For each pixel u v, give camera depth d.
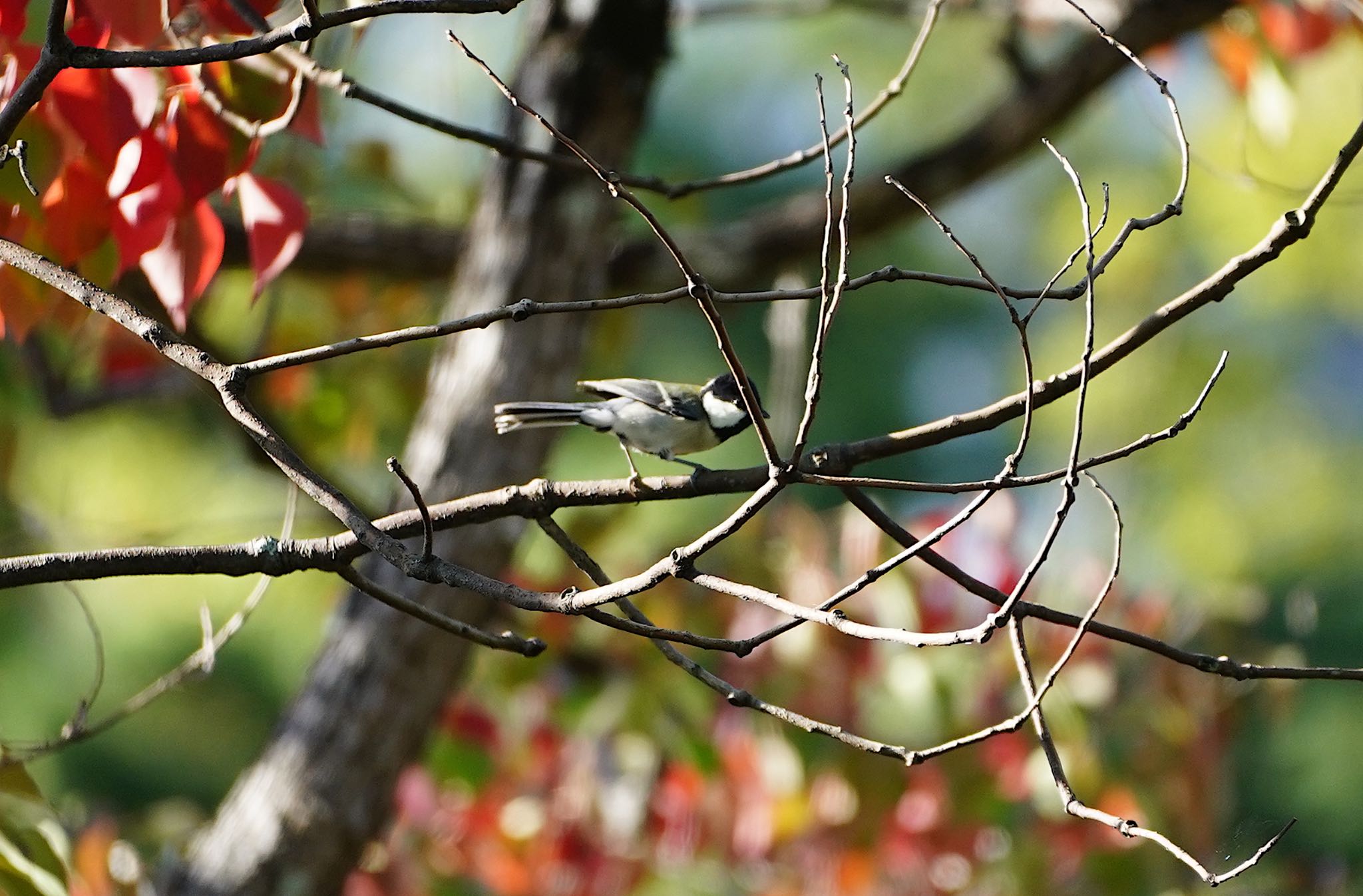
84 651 16.95
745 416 9.48
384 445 14.54
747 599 4.71
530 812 10.87
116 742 16.88
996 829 10.55
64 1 5.06
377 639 8.59
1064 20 10.65
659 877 11.41
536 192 9.14
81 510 16.22
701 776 10.45
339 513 5.02
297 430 12.93
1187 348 21.30
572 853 10.75
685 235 11.51
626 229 11.51
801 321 10.76
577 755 10.96
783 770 10.14
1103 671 10.23
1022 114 10.93
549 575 10.88
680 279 11.40
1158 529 20.86
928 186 11.14
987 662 10.18
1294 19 9.80
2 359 12.73
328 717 8.47
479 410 9.01
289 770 8.38
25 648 16.89
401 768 8.57
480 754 10.86
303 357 5.18
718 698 10.76
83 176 6.26
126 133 5.96
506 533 8.89
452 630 5.66
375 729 8.45
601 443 17.19
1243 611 10.73
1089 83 10.70
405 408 13.21
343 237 10.95
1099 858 10.11
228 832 8.36
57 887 6.38
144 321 5.32
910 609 9.86
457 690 8.89
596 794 10.76
